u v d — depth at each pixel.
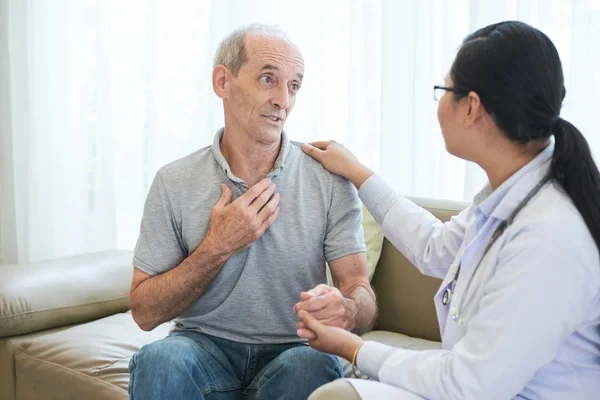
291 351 1.68
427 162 2.65
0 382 2.34
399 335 2.27
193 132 3.30
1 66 3.64
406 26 2.67
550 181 1.35
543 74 1.34
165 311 1.78
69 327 2.47
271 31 1.80
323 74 2.89
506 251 1.30
